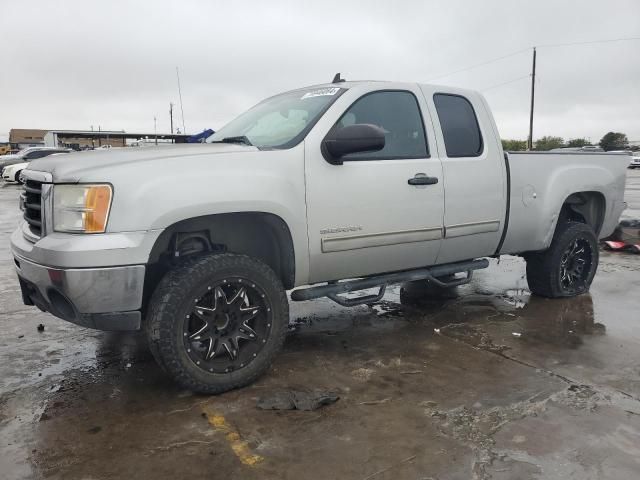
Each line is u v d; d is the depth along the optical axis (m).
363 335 4.50
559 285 5.47
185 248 3.47
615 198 5.79
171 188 3.08
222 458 2.66
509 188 4.73
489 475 2.52
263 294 3.44
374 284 4.18
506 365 3.83
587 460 2.65
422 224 4.16
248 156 3.39
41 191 3.22
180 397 3.32
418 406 3.20
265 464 2.61
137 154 3.25
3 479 2.49
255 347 3.46
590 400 3.28
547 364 3.84
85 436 2.87
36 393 3.40
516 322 4.81
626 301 5.47
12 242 3.60
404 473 2.54
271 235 3.65
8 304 5.37
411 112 4.25
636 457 2.67
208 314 3.28
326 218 3.69
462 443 2.79
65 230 3.03
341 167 3.74
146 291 3.43
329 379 3.59
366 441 2.81
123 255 2.95
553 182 5.09
